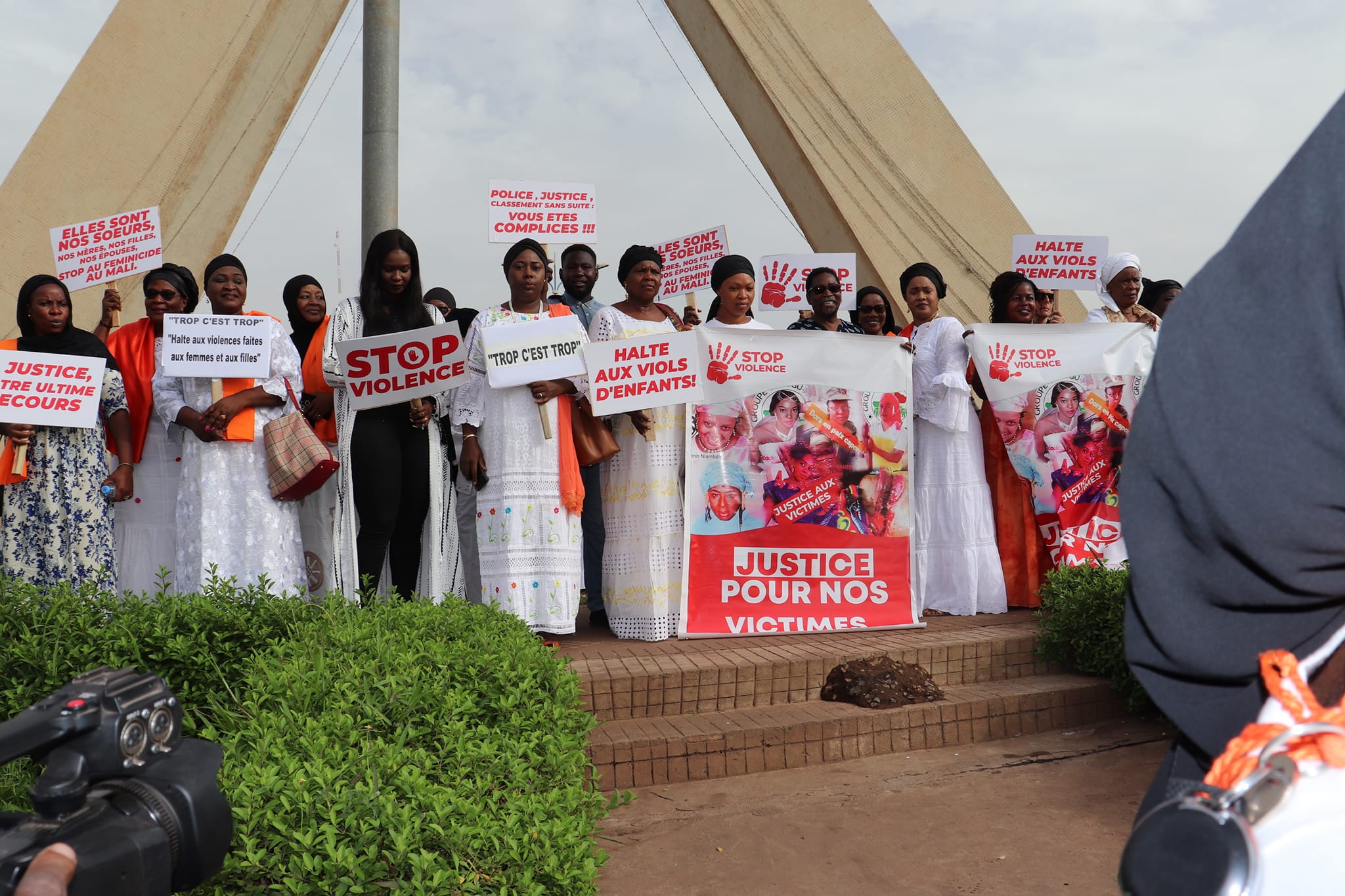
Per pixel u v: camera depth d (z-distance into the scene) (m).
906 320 11.70
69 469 5.43
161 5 11.30
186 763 1.30
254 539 5.38
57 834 1.15
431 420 5.72
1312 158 0.90
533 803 2.45
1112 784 4.35
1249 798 0.79
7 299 10.53
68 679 3.77
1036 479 6.63
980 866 3.54
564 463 5.61
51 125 10.92
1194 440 0.88
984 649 5.57
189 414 5.36
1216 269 0.94
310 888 2.05
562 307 5.93
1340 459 0.81
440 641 3.54
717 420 5.97
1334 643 0.91
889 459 6.14
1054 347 6.68
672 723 4.75
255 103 11.71
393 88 8.15
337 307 5.65
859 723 4.77
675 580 5.94
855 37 11.98
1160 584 0.94
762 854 3.68
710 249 7.97
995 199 11.89
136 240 7.42
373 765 2.42
